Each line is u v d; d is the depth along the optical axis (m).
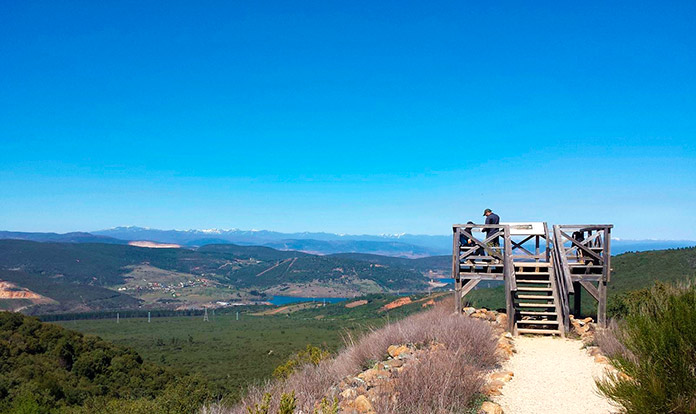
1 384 29.86
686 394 3.99
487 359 7.28
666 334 4.19
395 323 9.48
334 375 6.46
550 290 10.70
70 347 41.44
